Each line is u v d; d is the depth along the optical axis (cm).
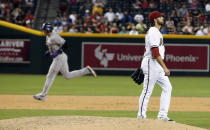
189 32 7494
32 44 7212
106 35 7156
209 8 8231
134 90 5222
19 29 7219
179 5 8319
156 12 2834
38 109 3662
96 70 7219
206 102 4191
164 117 2822
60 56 3897
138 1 8388
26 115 3341
